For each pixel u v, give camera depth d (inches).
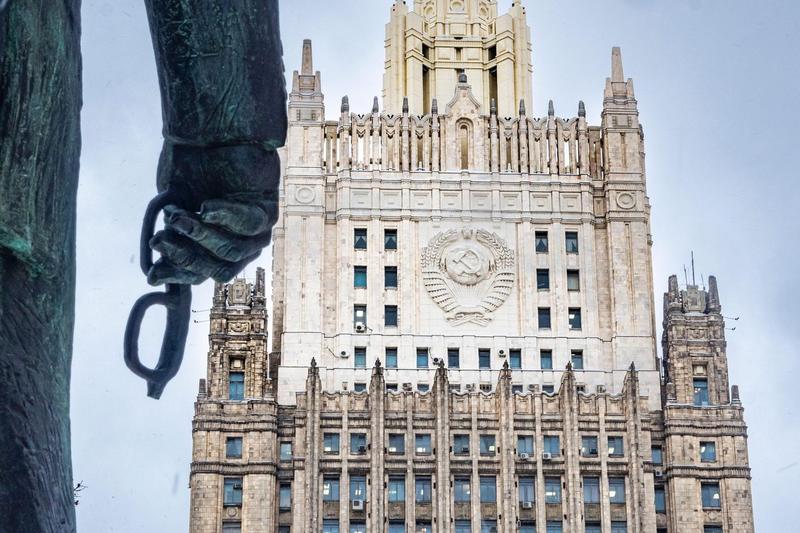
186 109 270.4
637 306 4291.3
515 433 4097.0
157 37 270.4
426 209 4330.7
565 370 4170.8
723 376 4188.0
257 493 4035.4
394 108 4603.8
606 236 4352.9
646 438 4160.9
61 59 260.2
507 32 4667.8
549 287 4293.8
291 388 4165.8
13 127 254.5
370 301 4259.4
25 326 253.4
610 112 4434.1
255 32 271.1
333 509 4055.1
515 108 4621.1
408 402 4119.1
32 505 243.1
